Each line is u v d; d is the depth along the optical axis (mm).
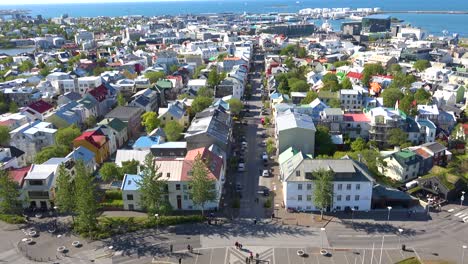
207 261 92000
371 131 157375
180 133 162875
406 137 155625
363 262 90438
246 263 90875
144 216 111000
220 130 147000
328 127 163125
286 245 97250
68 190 105250
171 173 113438
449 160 142750
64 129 158000
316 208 112625
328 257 92438
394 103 197125
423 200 117750
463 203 116312
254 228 104688
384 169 135875
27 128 161875
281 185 128000
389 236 100125
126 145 166750
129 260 92625
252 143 165750
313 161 112938
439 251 94188
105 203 115375
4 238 101688
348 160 113062
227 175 136000
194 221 107938
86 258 93562
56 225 107375
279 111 170625
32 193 114125
